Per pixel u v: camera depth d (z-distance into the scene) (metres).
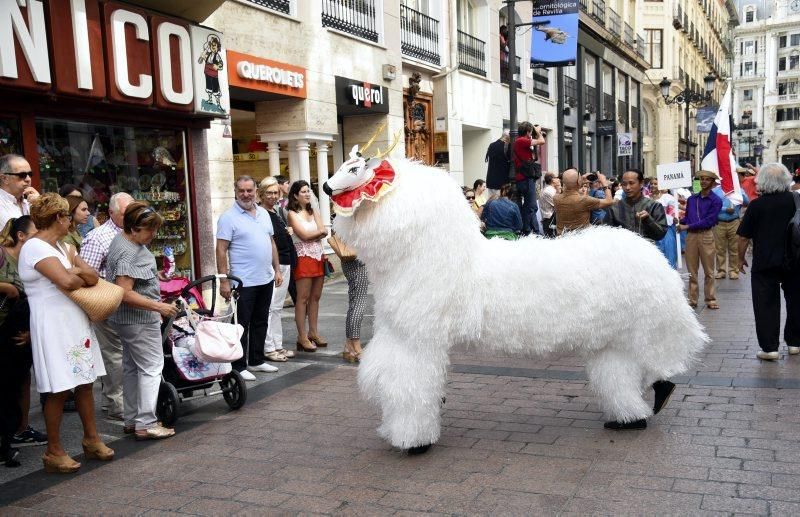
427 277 4.11
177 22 8.37
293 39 11.16
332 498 3.83
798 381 5.64
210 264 9.33
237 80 9.88
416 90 15.38
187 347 5.33
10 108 6.66
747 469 3.93
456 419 5.10
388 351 4.29
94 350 4.49
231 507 3.77
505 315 4.26
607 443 4.45
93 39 7.26
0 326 4.42
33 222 4.37
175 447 4.77
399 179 4.11
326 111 12.03
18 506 3.88
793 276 6.39
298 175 11.93
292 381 6.34
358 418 5.23
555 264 4.29
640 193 7.24
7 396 4.51
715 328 7.97
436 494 3.81
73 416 5.59
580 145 26.70
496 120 19.47
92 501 3.92
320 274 7.44
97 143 7.81
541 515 3.50
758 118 90.44
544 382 5.98
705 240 9.25
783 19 86.12
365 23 13.42
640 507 3.54
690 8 47.22
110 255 4.77
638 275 4.32
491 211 8.69
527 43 21.34
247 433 5.00
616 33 30.48
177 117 8.71
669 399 5.29
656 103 41.97
